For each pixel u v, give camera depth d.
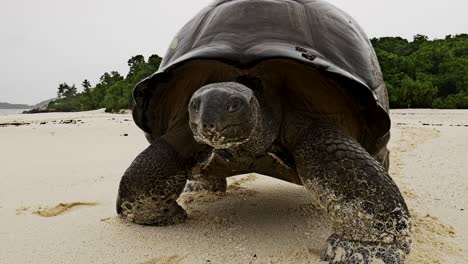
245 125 0.70
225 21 0.88
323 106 0.84
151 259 0.75
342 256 0.71
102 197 1.22
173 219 0.94
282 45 0.80
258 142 0.79
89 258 0.76
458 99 9.31
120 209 0.94
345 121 0.88
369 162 0.73
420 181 1.47
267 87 0.82
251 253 0.77
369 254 0.69
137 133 3.41
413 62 11.14
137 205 0.89
